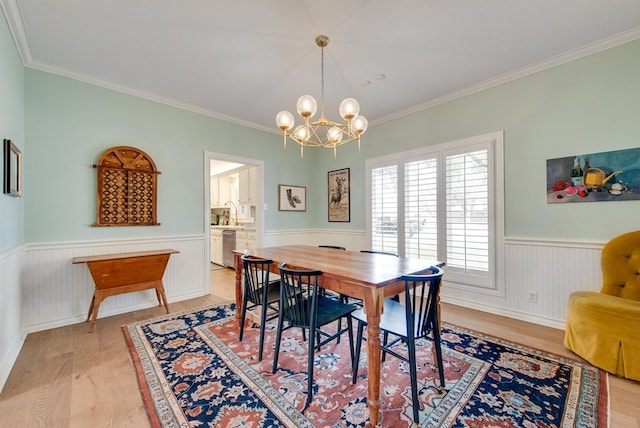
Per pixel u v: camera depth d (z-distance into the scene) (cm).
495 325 266
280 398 163
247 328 263
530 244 273
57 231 269
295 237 495
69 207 276
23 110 249
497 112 293
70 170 276
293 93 324
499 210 292
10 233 205
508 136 286
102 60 255
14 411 152
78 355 212
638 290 205
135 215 314
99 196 290
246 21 204
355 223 450
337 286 171
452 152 328
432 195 346
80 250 281
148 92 320
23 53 238
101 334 250
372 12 195
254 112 384
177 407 155
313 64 263
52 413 151
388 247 395
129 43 230
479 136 305
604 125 234
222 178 677
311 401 160
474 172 309
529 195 274
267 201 457
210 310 313
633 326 176
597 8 191
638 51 220
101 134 295
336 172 482
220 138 394
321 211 512
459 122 323
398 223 383
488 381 178
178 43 230
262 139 448
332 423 144
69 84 276
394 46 234
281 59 254
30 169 255
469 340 235
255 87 310
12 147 198
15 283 219
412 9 192
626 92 225
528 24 208
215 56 249
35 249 256
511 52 245
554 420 144
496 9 192
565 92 253
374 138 419
